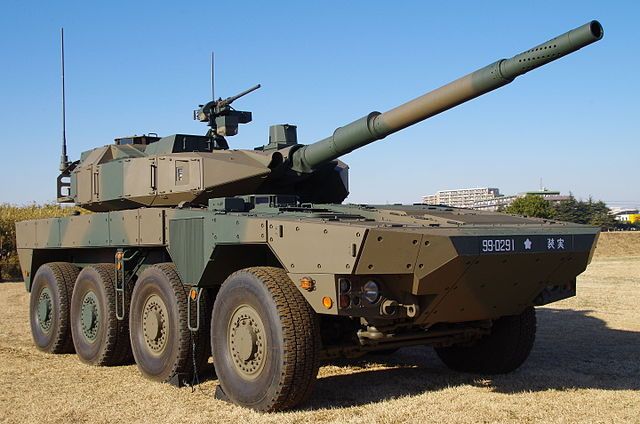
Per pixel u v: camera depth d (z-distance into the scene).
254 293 6.34
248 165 8.68
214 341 6.83
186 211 7.46
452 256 5.91
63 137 11.67
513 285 6.69
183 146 9.57
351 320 6.86
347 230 5.68
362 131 7.97
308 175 9.15
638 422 5.82
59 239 10.16
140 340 8.11
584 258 7.02
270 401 6.12
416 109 7.39
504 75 6.60
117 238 8.69
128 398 6.94
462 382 7.55
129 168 9.48
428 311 6.37
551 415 6.05
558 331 11.23
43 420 6.12
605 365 8.44
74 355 9.95
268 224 6.38
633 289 17.66
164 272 7.79
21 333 11.90
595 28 5.98
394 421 5.84
